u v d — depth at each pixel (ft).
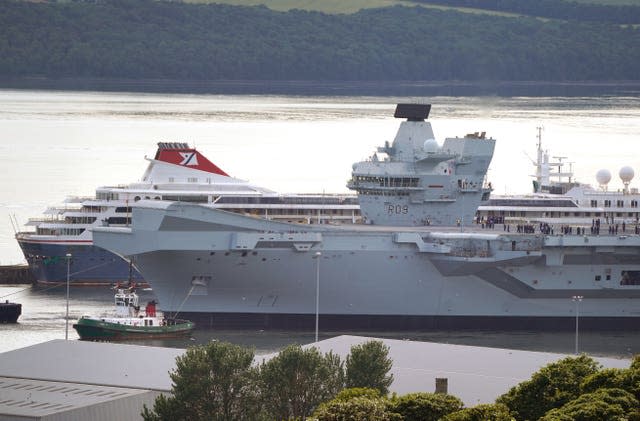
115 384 615.98
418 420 528.22
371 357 602.44
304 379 581.94
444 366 650.43
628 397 531.91
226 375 576.20
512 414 540.52
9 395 591.78
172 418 568.82
